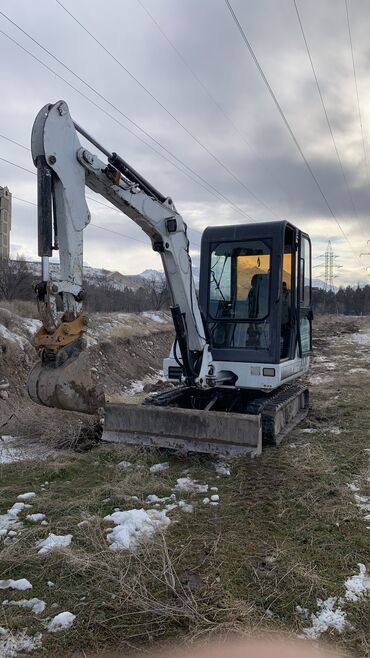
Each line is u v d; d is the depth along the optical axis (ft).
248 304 23.18
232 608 10.30
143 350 59.31
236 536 13.51
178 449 19.48
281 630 9.77
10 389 31.58
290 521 14.49
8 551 12.47
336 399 33.53
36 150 15.43
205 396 23.85
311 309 28.35
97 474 18.33
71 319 15.97
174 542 13.14
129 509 15.21
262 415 21.33
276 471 18.43
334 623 10.02
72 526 13.92
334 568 11.99
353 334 107.24
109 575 11.41
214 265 24.00
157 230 19.40
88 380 16.05
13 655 9.09
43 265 15.25
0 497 16.12
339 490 16.69
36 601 10.57
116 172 17.17
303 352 26.78
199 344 21.08
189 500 16.01
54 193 15.80
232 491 16.72
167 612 10.12
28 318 45.37
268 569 11.87
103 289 123.75
